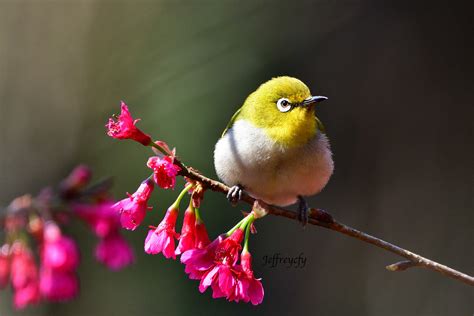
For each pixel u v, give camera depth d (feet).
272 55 52.08
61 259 14.08
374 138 53.31
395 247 18.03
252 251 48.21
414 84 54.19
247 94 50.06
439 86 54.03
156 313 43.09
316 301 48.37
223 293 15.65
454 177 51.80
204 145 47.80
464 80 53.83
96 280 45.14
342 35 54.39
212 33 52.24
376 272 49.47
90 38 56.29
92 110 53.62
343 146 53.16
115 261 14.26
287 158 21.75
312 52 53.31
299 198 23.15
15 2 57.93
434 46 54.65
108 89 53.57
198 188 16.74
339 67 53.88
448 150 52.85
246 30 52.34
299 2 53.57
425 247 49.96
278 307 47.26
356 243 50.49
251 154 21.85
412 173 52.29
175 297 43.27
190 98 49.39
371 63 54.24
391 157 52.95
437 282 47.65
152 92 50.75
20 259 14.69
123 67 53.78
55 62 56.49
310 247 49.65
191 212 16.70
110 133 16.03
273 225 49.47
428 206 51.39
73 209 14.52
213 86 49.88
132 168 48.55
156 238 16.25
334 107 53.42
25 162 53.21
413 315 46.73
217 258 15.61
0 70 56.24
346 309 48.42
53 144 53.78
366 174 52.60
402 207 51.62
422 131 53.42
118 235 14.53
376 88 53.93
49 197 14.80
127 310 43.42
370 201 52.16
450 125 53.21
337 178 52.70
